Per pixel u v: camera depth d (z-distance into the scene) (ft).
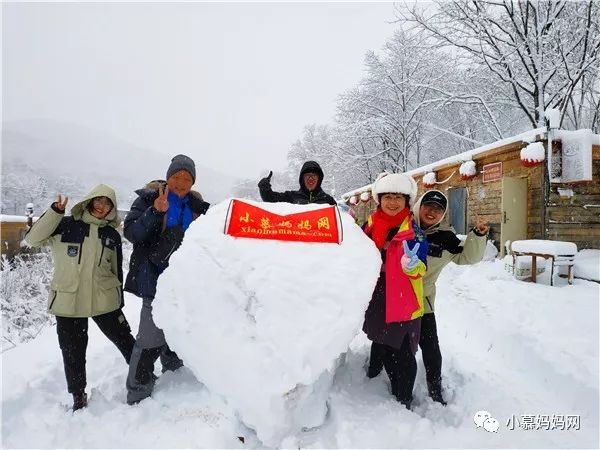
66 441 8.70
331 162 75.15
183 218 10.83
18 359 13.38
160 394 10.39
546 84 48.67
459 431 9.09
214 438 8.17
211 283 7.98
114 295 11.07
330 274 8.20
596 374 11.34
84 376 10.32
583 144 23.98
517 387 11.99
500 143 29.12
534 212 26.71
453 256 10.78
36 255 34.53
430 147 73.20
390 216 10.43
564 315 15.83
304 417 8.22
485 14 47.75
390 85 65.31
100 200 10.74
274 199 15.15
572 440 9.04
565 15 47.26
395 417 9.07
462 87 55.47
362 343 13.69
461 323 17.62
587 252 24.84
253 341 7.61
